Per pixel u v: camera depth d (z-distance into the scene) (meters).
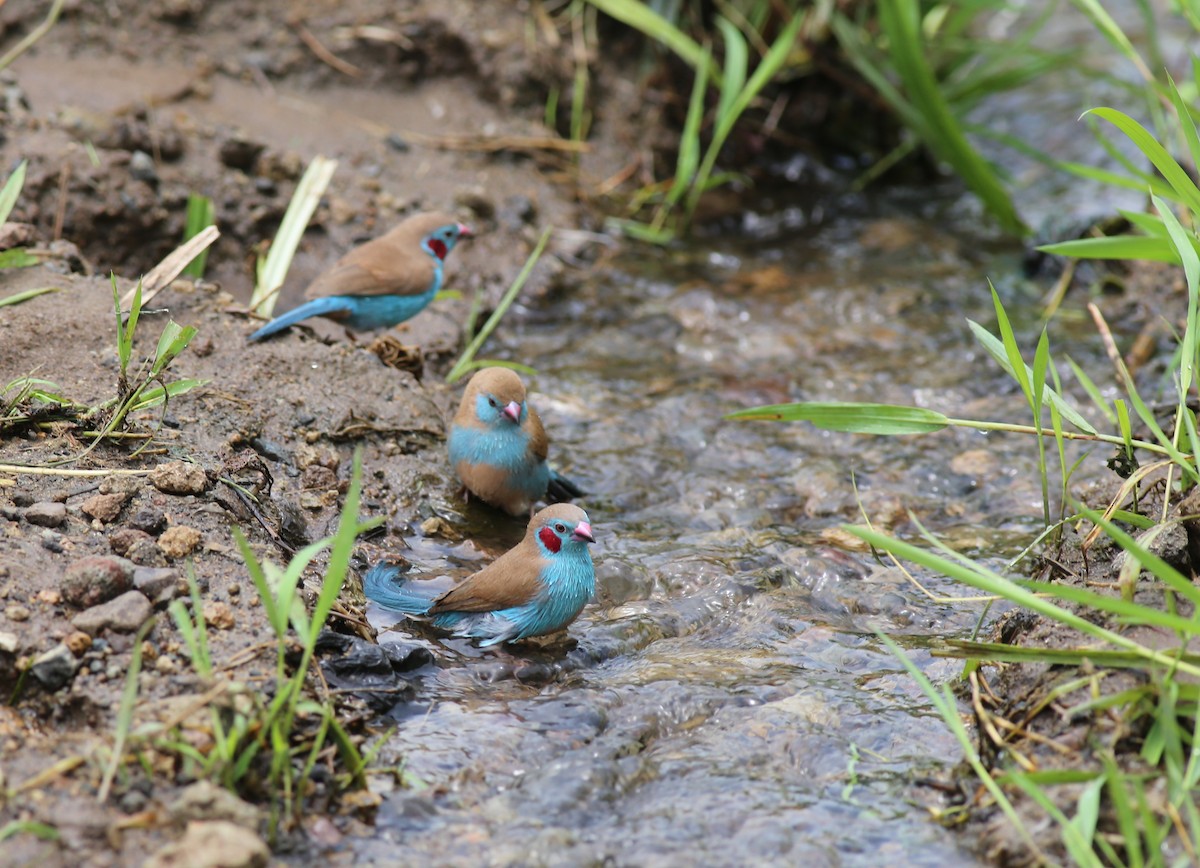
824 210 18.81
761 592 9.99
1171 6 15.80
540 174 17.67
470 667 8.91
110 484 9.16
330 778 7.29
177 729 7.08
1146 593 8.23
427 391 12.70
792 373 14.20
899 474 12.05
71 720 7.43
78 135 14.26
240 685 7.27
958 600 8.80
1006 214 17.47
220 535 9.12
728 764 7.80
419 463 11.40
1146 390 13.48
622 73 19.03
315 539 10.00
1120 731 7.02
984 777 6.84
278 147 16.00
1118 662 7.23
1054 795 6.90
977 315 15.59
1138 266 15.80
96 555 8.43
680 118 19.27
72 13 16.14
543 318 15.41
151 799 6.73
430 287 13.20
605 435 12.71
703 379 14.03
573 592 9.08
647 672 8.82
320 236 15.20
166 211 14.33
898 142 20.22
